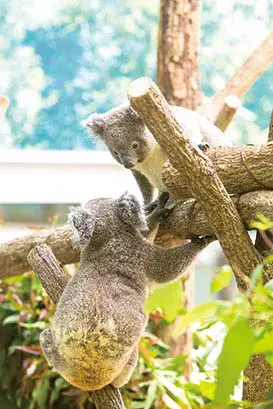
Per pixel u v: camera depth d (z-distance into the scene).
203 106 10.84
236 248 5.98
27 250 8.99
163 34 11.20
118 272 6.77
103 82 15.72
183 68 11.15
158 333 10.89
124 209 6.99
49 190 14.91
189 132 7.91
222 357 3.21
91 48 15.78
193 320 3.54
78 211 6.93
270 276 5.78
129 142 8.81
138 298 6.65
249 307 3.37
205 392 5.55
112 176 15.26
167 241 7.74
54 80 15.76
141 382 10.32
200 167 5.84
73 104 15.78
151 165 8.77
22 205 15.14
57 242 8.73
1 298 11.84
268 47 11.05
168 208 7.31
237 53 15.76
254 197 6.22
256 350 3.51
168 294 3.93
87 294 6.48
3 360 12.12
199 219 6.85
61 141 15.94
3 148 15.62
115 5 15.76
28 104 15.72
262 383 6.11
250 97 15.62
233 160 6.36
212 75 15.80
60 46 15.74
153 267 6.91
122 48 15.78
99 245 6.95
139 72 15.76
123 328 6.34
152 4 15.74
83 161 15.06
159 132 5.76
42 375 11.35
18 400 11.96
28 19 15.62
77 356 6.35
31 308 11.78
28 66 15.68
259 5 15.70
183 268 6.94
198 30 11.28
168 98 11.13
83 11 15.66
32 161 14.84
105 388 6.78
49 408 11.59
